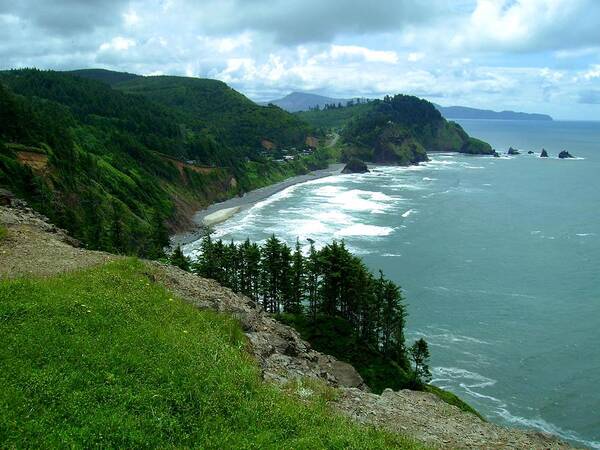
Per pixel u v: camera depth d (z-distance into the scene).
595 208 160.00
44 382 13.37
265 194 191.75
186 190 167.00
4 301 17.48
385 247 112.81
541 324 75.75
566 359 66.31
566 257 107.31
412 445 15.67
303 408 16.11
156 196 141.12
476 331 73.50
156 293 22.42
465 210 156.00
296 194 190.12
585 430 53.28
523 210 156.38
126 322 18.05
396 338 65.31
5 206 40.47
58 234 34.84
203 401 14.38
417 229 130.38
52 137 115.31
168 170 167.62
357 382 25.16
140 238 105.56
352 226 133.12
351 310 69.81
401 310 65.00
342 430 14.98
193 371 15.75
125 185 133.12
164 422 13.13
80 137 153.75
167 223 131.12
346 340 65.62
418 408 20.69
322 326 67.81
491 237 123.25
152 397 13.98
